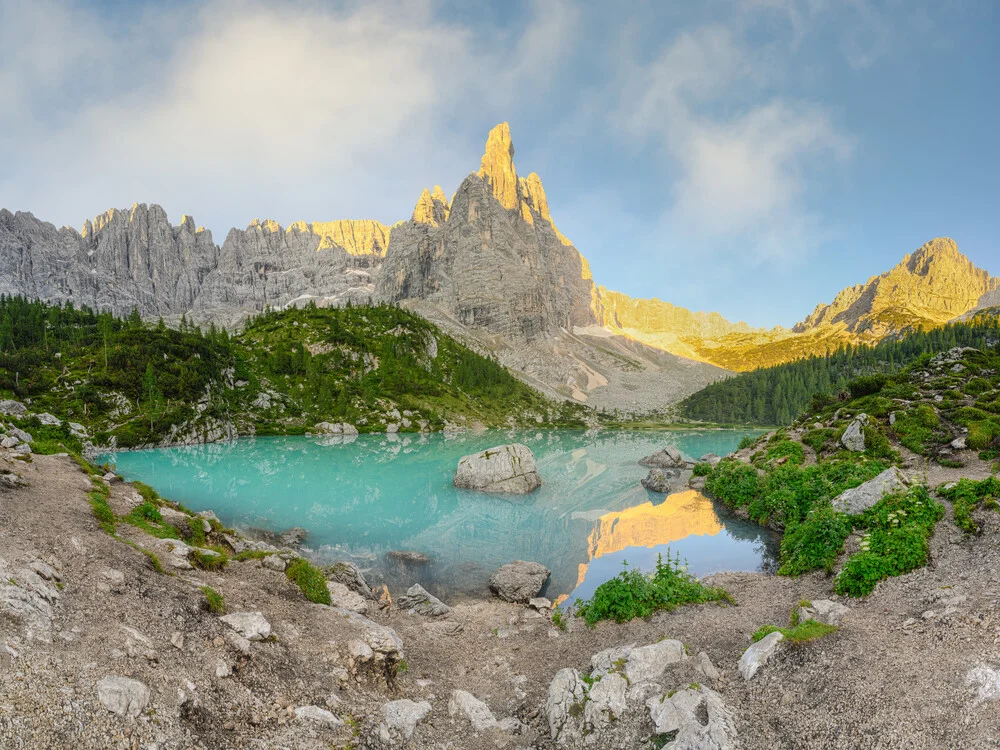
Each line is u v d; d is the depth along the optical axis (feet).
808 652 43.34
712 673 44.37
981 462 115.34
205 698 34.22
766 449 174.09
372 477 213.25
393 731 39.01
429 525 137.49
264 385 482.28
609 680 42.80
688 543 113.29
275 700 37.63
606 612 65.92
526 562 98.48
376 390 553.64
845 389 211.82
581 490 185.98
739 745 33.94
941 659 38.60
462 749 39.17
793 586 72.64
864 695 36.19
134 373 353.31
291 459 268.21
